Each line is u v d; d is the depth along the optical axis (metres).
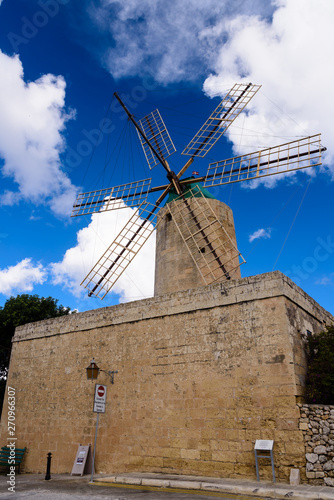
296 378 9.58
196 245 16.30
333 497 7.00
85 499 7.89
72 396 14.04
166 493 8.40
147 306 13.14
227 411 10.21
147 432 11.50
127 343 13.18
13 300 25.12
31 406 15.26
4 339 24.92
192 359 11.39
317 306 12.84
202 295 11.91
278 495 7.54
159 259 17.44
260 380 9.95
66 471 12.89
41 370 15.62
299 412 9.19
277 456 9.07
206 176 18.14
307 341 10.96
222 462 9.84
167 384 11.63
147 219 19.30
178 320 12.15
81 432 13.17
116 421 12.36
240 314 10.91
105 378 13.28
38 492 9.12
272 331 10.17
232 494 7.98
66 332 15.41
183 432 10.78
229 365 10.61
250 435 9.63
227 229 17.38
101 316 14.44
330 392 9.65
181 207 17.59
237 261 16.56
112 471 11.77
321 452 8.60
